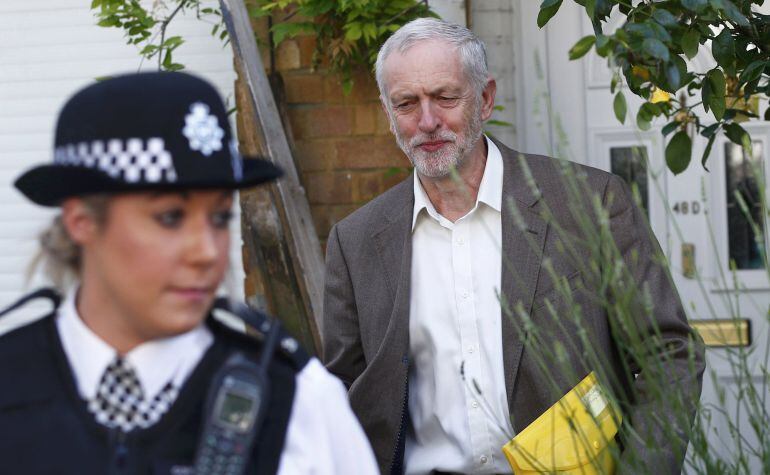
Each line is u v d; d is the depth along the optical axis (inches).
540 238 97.3
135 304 54.2
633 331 73.9
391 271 102.0
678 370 90.0
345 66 147.6
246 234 144.8
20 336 58.0
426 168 99.3
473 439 97.7
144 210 53.2
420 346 100.9
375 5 142.1
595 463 80.8
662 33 87.7
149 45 148.3
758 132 154.7
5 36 161.6
